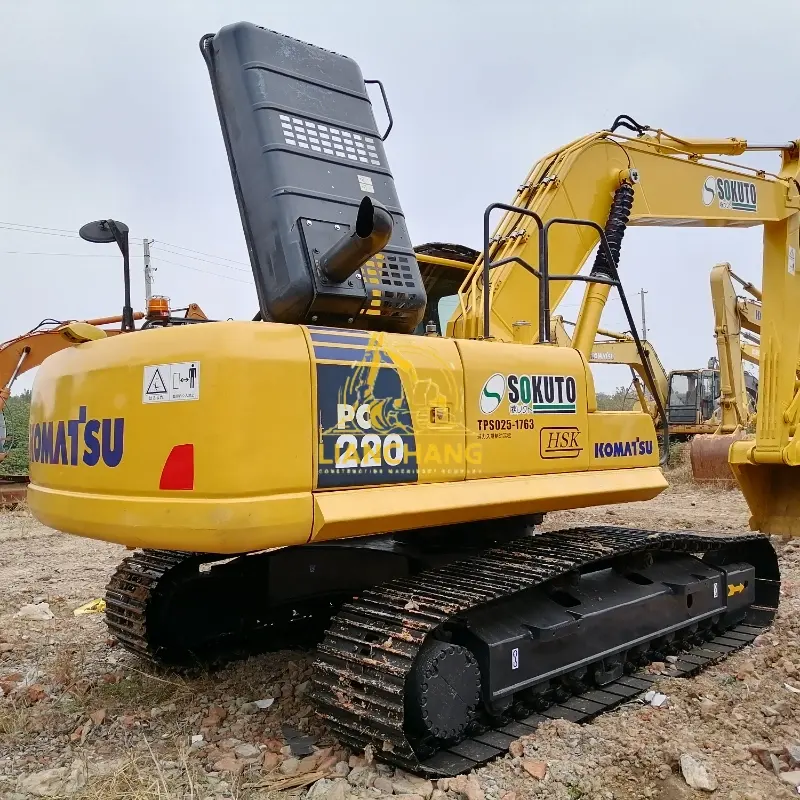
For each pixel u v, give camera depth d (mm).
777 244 7773
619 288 5016
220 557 5074
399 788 3332
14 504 12906
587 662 4344
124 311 4297
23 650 5371
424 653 3523
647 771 3574
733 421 15273
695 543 5305
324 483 3363
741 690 4578
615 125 6469
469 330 4875
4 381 13242
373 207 3230
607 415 4750
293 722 4070
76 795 3365
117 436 3496
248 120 3936
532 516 5113
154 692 4539
